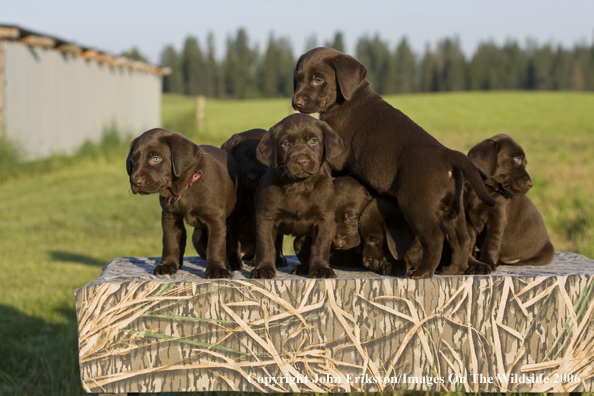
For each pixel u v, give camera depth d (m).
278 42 183.50
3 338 8.42
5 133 23.58
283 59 155.00
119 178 25.28
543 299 4.57
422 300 4.53
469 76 154.25
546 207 16.09
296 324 4.50
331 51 5.73
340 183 5.28
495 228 5.43
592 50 163.00
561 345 4.60
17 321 9.03
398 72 155.50
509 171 5.43
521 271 5.10
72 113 30.25
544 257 5.81
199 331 4.48
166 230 5.14
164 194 5.02
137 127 42.47
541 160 27.88
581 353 4.61
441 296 4.52
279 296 4.48
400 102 86.25
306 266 5.00
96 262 12.35
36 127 26.14
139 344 4.45
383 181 5.05
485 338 4.56
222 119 64.12
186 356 4.48
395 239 5.10
